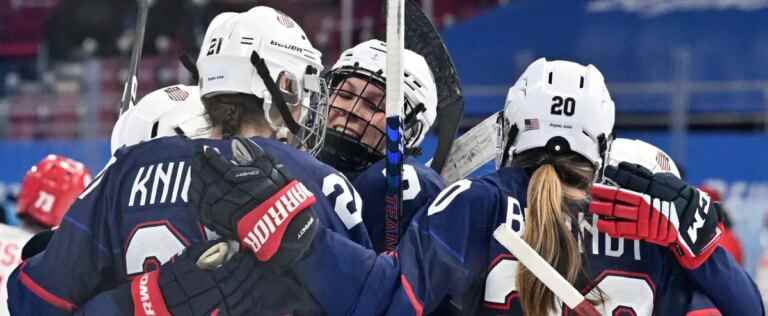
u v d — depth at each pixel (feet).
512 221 27.43
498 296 27.37
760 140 97.81
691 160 99.09
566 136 27.86
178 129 35.53
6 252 42.45
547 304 26.84
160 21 118.83
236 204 23.20
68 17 123.85
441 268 26.66
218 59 26.71
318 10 122.93
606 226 26.91
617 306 27.37
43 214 48.55
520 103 28.45
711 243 27.12
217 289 23.89
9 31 131.85
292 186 23.58
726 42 111.75
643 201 26.45
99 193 26.35
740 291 27.94
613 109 29.09
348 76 34.68
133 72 36.35
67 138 110.52
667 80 110.73
